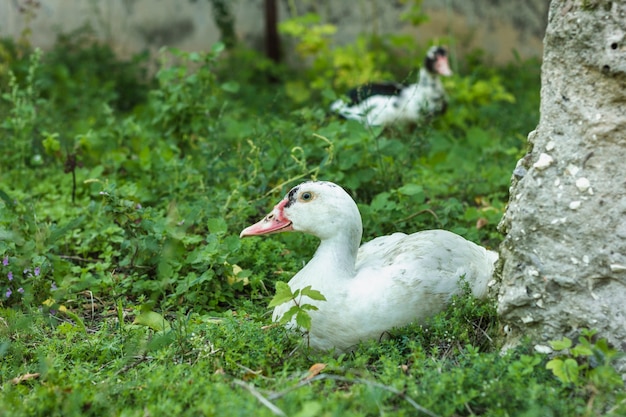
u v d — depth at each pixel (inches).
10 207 254.2
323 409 159.3
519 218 183.0
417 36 557.3
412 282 195.8
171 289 233.9
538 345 180.9
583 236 175.6
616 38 173.0
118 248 272.2
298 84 481.1
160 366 184.5
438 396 164.7
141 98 486.9
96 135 339.3
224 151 306.2
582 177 176.6
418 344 189.3
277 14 556.1
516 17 553.3
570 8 178.5
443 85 454.6
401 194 271.0
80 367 190.4
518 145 372.8
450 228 271.3
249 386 168.7
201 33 544.1
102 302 239.6
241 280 240.8
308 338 194.9
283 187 271.0
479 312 197.3
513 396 164.1
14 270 231.5
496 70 527.5
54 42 529.7
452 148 373.4
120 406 170.7
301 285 202.4
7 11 521.3
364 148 292.4
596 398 164.2
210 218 258.4
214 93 358.0
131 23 539.8
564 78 180.5
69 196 314.0
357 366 183.3
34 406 169.2
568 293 177.2
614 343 173.6
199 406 163.0
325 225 202.8
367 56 484.1
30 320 207.9
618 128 174.2
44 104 389.4
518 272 183.0
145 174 314.0
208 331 201.5
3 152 349.4
